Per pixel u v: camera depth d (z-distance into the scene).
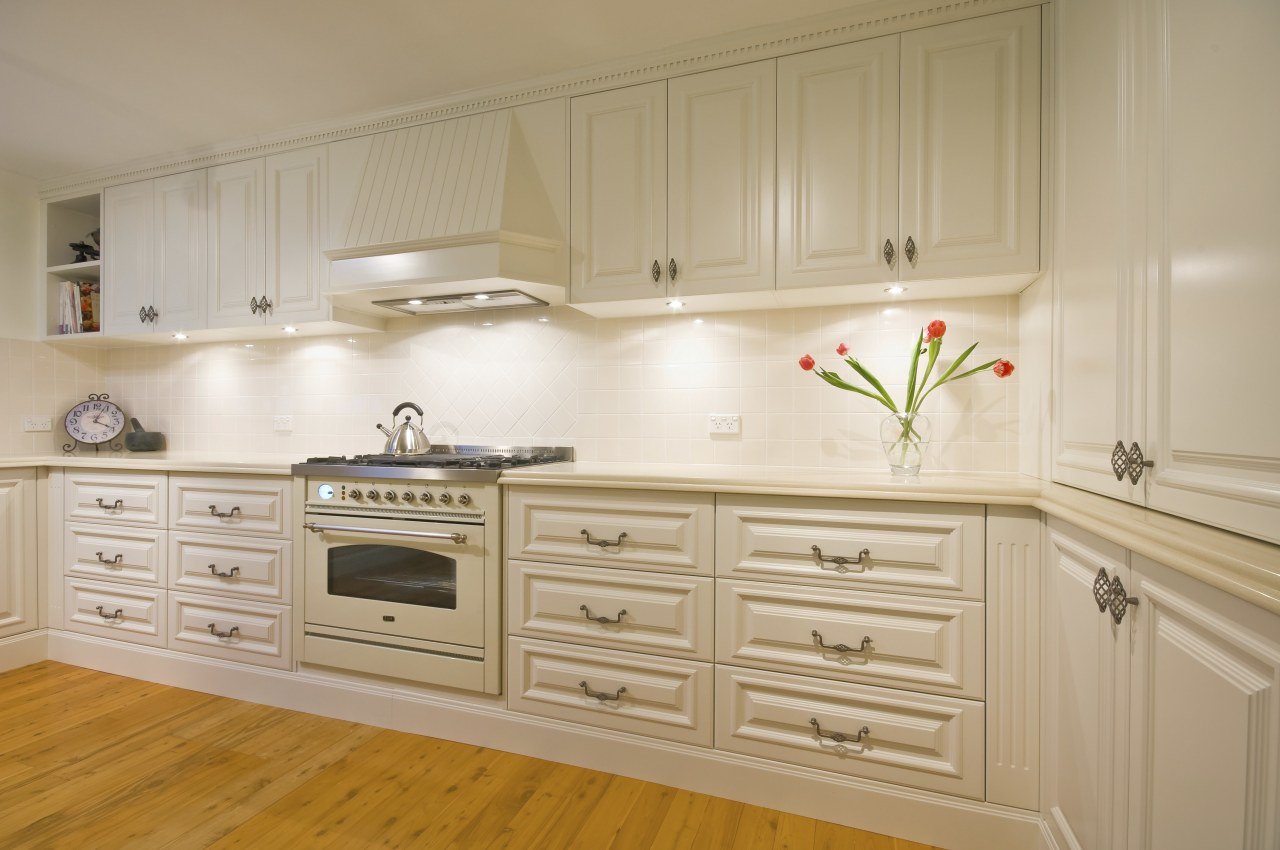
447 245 2.21
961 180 1.80
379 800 1.79
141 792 1.83
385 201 2.41
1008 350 2.07
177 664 2.58
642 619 1.89
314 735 2.17
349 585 2.29
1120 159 1.17
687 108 2.09
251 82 2.29
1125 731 1.02
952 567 1.60
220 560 2.49
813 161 1.95
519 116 2.30
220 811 1.74
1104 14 1.28
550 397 2.64
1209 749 0.76
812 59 1.95
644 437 2.50
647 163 2.14
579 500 1.96
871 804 1.66
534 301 2.46
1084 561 1.24
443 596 2.15
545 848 1.59
